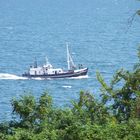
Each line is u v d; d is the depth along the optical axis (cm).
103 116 5828
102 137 4931
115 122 5425
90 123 5397
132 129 5025
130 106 5831
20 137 5331
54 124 5625
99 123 5694
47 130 5375
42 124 5719
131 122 5116
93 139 4950
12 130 5841
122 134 5006
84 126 5062
